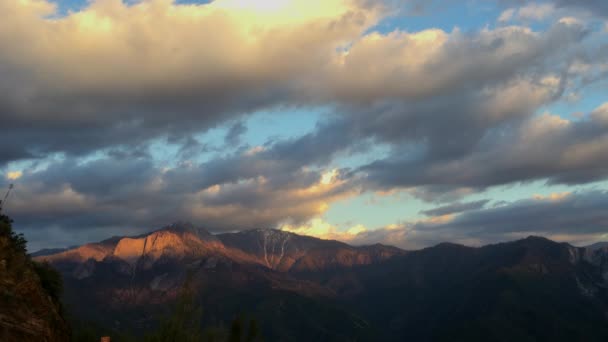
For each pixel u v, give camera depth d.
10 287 56.94
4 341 53.50
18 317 55.91
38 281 61.91
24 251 63.59
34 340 56.38
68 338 64.38
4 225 62.19
